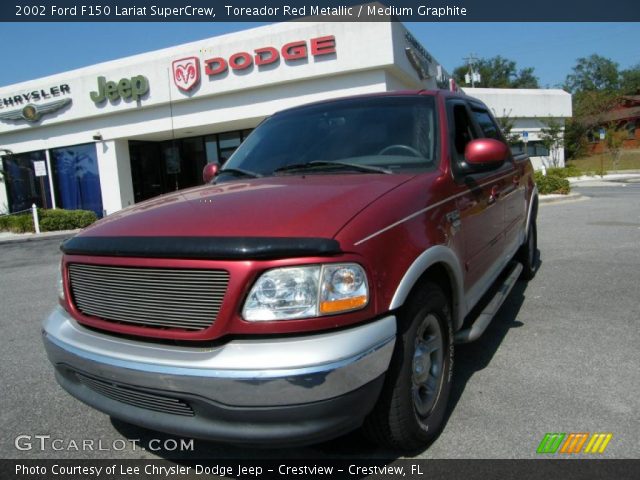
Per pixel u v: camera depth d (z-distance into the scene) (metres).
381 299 2.20
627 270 6.14
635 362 3.55
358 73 15.12
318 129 3.63
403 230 2.43
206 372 2.00
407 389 2.38
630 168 37.50
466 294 3.20
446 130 3.30
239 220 2.26
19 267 9.58
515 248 4.90
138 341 2.27
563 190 16.06
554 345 3.93
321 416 1.98
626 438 2.65
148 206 2.80
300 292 2.04
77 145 19.75
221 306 2.06
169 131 18.02
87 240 2.47
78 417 3.23
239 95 16.61
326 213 2.28
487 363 3.66
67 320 2.63
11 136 20.77
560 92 39.66
